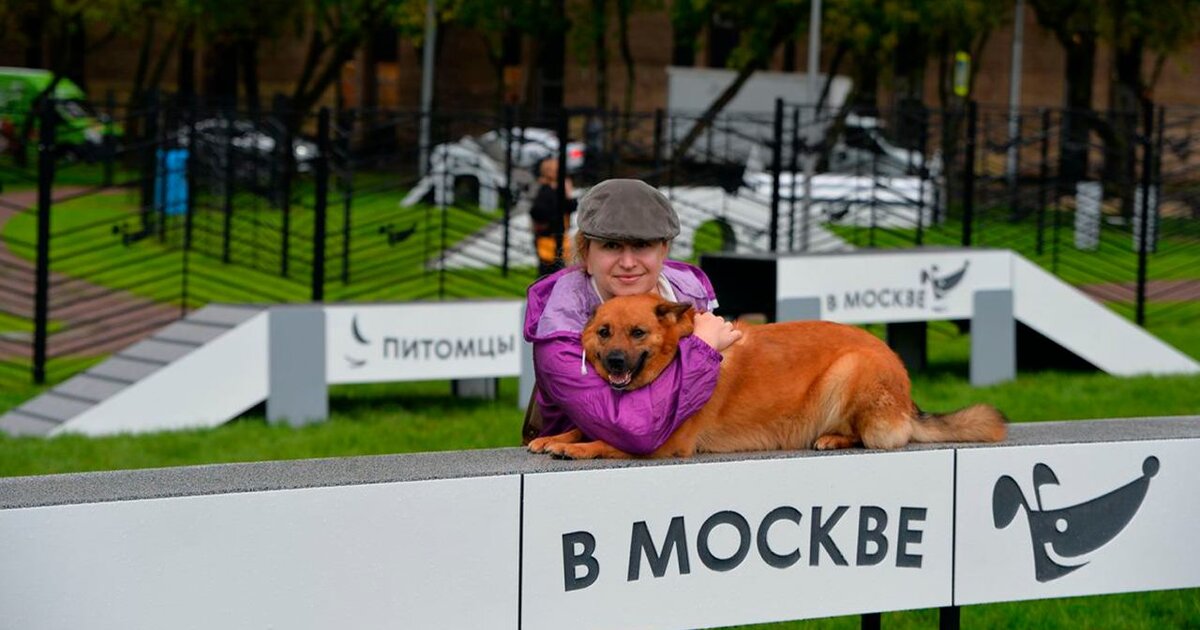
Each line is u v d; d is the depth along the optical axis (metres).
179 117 21.06
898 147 24.34
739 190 20.81
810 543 4.62
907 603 4.77
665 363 4.56
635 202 4.62
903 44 38.50
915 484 4.76
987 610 7.37
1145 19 32.22
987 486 4.88
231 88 38.38
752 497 4.52
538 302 4.88
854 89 31.36
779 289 13.08
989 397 12.98
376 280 20.12
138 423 11.23
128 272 21.00
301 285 19.25
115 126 32.19
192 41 38.62
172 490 3.83
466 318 12.22
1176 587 5.20
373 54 50.78
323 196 14.61
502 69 41.62
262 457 10.15
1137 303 18.45
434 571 4.09
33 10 39.47
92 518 3.65
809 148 18.73
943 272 13.83
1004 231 25.48
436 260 18.48
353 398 13.30
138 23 35.84
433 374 12.12
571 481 4.26
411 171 23.91
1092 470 5.03
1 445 10.56
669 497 4.40
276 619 3.89
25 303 18.83
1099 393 13.24
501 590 4.18
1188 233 24.44
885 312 13.57
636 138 23.53
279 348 11.55
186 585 3.77
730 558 4.50
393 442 10.77
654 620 4.40
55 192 32.69
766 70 36.00
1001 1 33.22
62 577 3.62
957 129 21.59
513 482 4.18
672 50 49.75
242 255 22.06
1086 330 14.36
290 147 19.05
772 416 4.96
